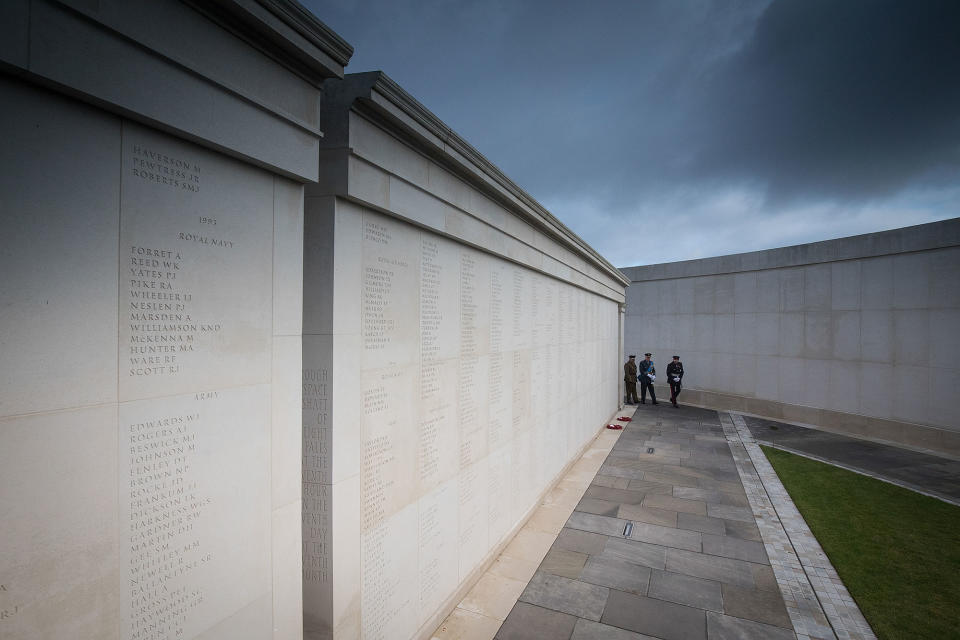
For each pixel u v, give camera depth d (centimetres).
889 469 912
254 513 245
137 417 192
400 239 369
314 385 296
